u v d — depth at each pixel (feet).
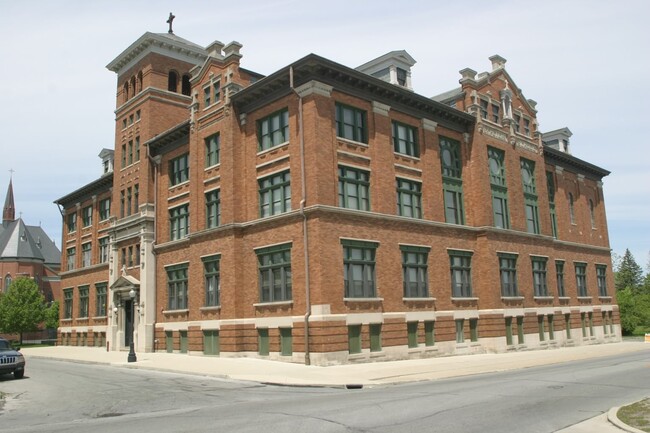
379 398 54.24
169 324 126.82
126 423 44.57
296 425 39.73
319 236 93.71
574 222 170.81
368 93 108.47
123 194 152.56
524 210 140.15
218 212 115.44
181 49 152.76
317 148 96.73
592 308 167.43
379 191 106.11
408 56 125.18
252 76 118.42
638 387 59.88
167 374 85.92
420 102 117.29
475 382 67.46
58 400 60.23
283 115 105.09
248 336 104.63
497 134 136.15
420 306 109.19
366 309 98.78
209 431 38.73
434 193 118.52
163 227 133.80
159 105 147.13
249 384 71.87
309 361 91.61
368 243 101.71
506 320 126.93
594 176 185.16
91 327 169.58
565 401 49.90
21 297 241.55
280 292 100.27
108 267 163.73
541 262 143.54
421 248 112.06
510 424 39.11
